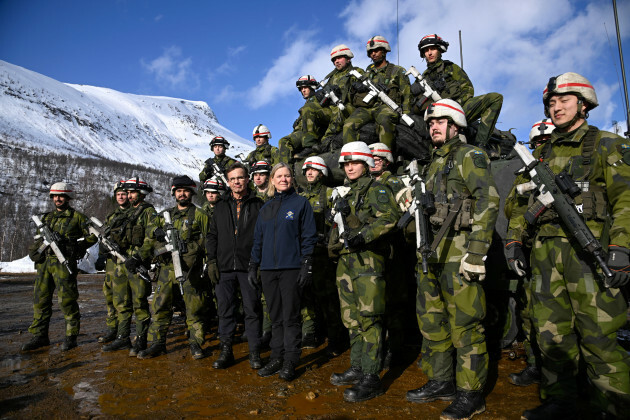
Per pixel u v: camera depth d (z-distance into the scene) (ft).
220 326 13.97
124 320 16.66
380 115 17.35
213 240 14.07
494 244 13.29
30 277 49.67
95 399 10.82
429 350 10.66
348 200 12.20
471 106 15.84
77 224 17.42
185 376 12.77
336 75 21.38
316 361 14.44
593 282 8.14
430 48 17.21
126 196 18.35
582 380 10.66
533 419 8.68
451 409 9.14
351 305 11.85
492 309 14.07
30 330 16.83
